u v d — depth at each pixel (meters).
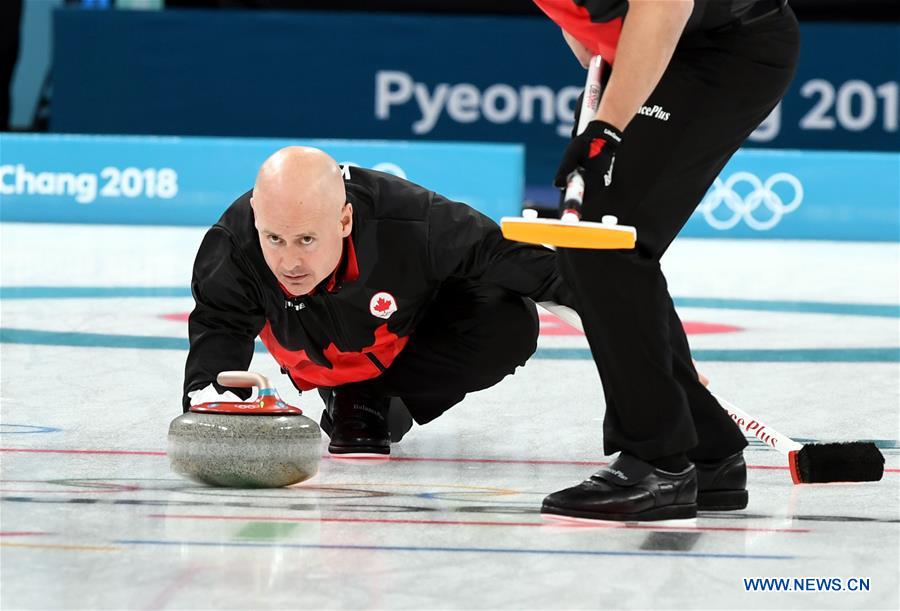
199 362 8.91
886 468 9.41
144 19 33.62
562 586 6.24
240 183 31.42
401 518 7.61
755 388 13.00
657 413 7.51
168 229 30.69
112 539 6.93
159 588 6.07
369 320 9.09
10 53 35.84
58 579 6.19
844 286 22.92
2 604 5.80
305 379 9.77
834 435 10.71
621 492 7.57
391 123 34.12
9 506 7.65
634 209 7.28
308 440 8.26
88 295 19.41
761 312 19.36
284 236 8.12
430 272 9.00
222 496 8.05
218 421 8.14
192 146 31.36
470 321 9.46
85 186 31.42
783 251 29.11
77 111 33.81
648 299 7.35
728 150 7.54
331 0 37.56
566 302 9.05
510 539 7.15
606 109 6.82
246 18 33.75
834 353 15.49
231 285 8.90
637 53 6.74
